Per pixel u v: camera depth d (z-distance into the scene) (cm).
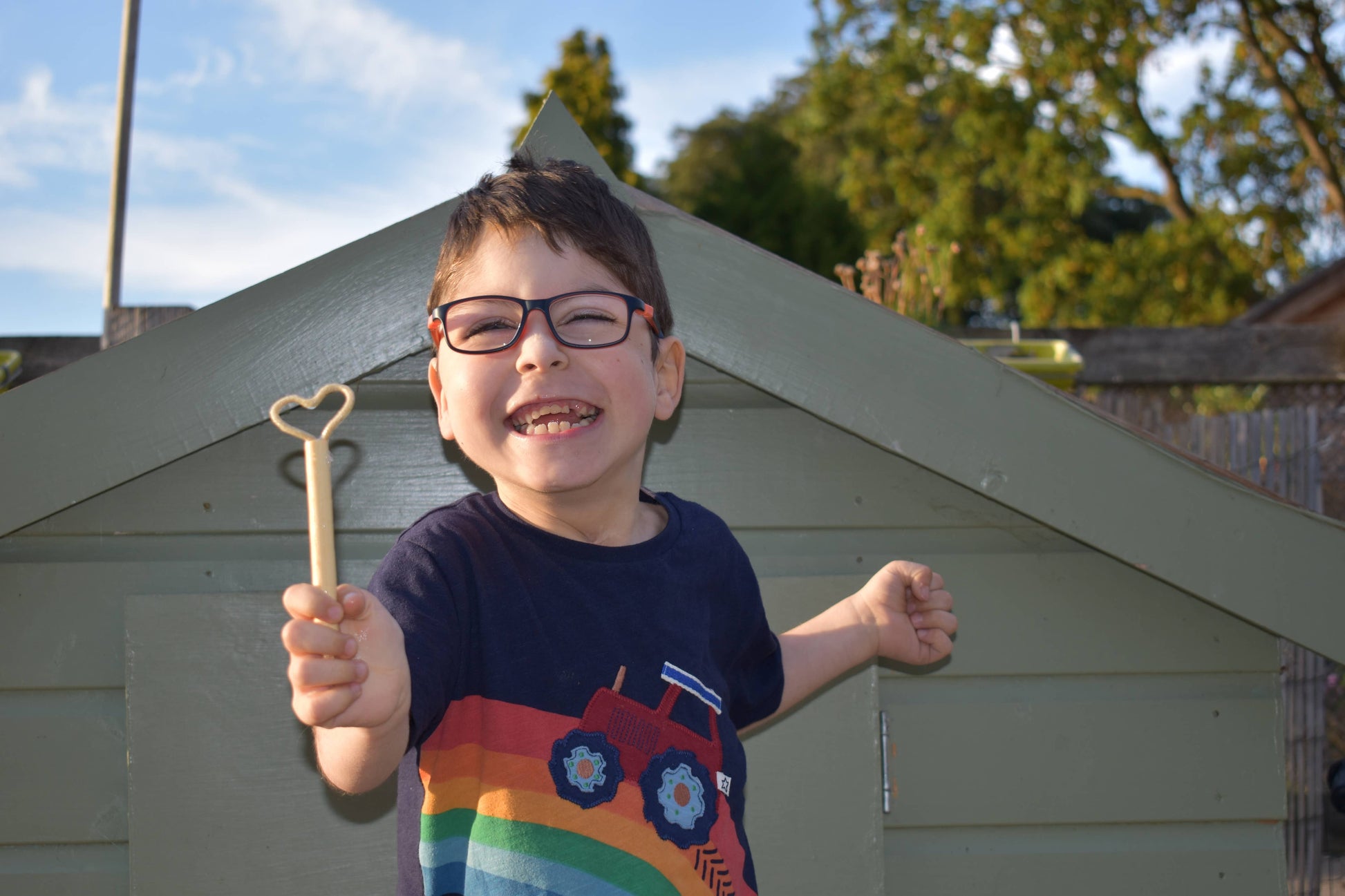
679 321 151
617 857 95
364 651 82
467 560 101
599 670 100
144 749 149
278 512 155
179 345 146
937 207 1588
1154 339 527
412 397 157
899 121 1609
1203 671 166
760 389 153
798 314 151
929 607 142
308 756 150
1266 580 148
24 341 408
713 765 103
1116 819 165
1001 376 150
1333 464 424
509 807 95
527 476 100
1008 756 165
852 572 164
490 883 94
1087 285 1485
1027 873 165
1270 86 1479
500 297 102
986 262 1581
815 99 1695
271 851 150
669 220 151
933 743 165
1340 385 533
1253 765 166
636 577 105
